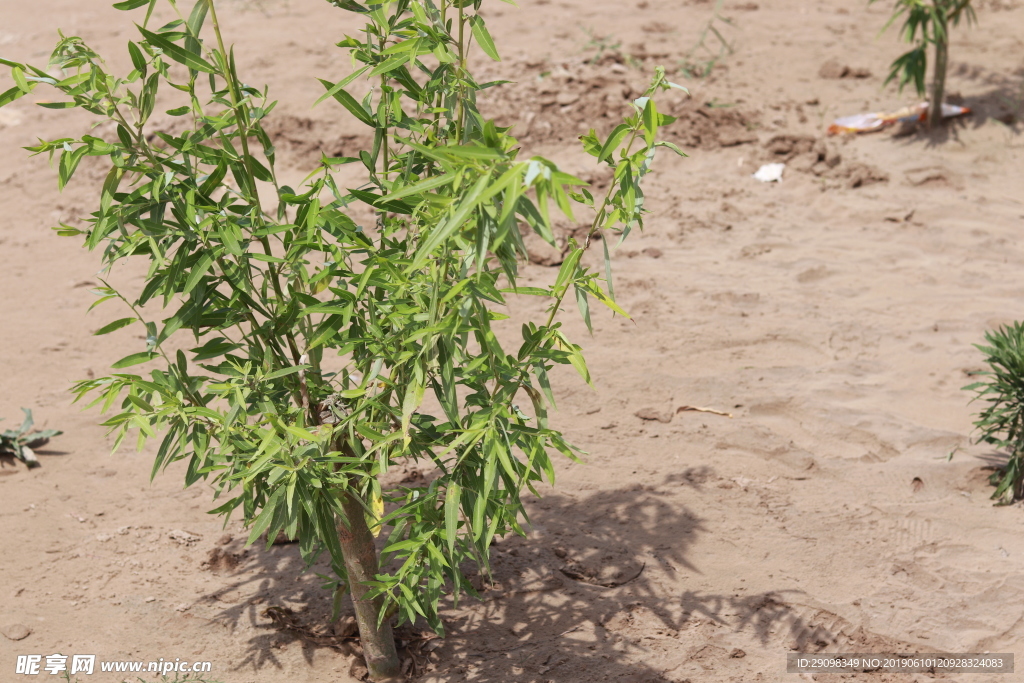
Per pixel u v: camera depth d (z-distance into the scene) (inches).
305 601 148.3
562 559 156.3
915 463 182.1
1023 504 171.6
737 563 155.6
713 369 216.1
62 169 103.6
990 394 203.3
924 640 139.1
